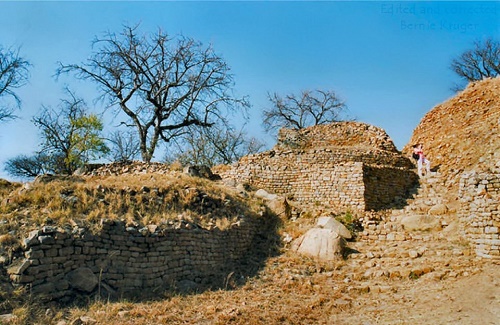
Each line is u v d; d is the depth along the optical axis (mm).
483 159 16156
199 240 10383
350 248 11820
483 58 43250
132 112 24922
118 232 8773
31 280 7102
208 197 12281
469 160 17266
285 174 17750
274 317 7152
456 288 8070
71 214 8875
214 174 17797
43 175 11180
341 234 12602
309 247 11609
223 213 12375
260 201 14711
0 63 25016
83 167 18484
